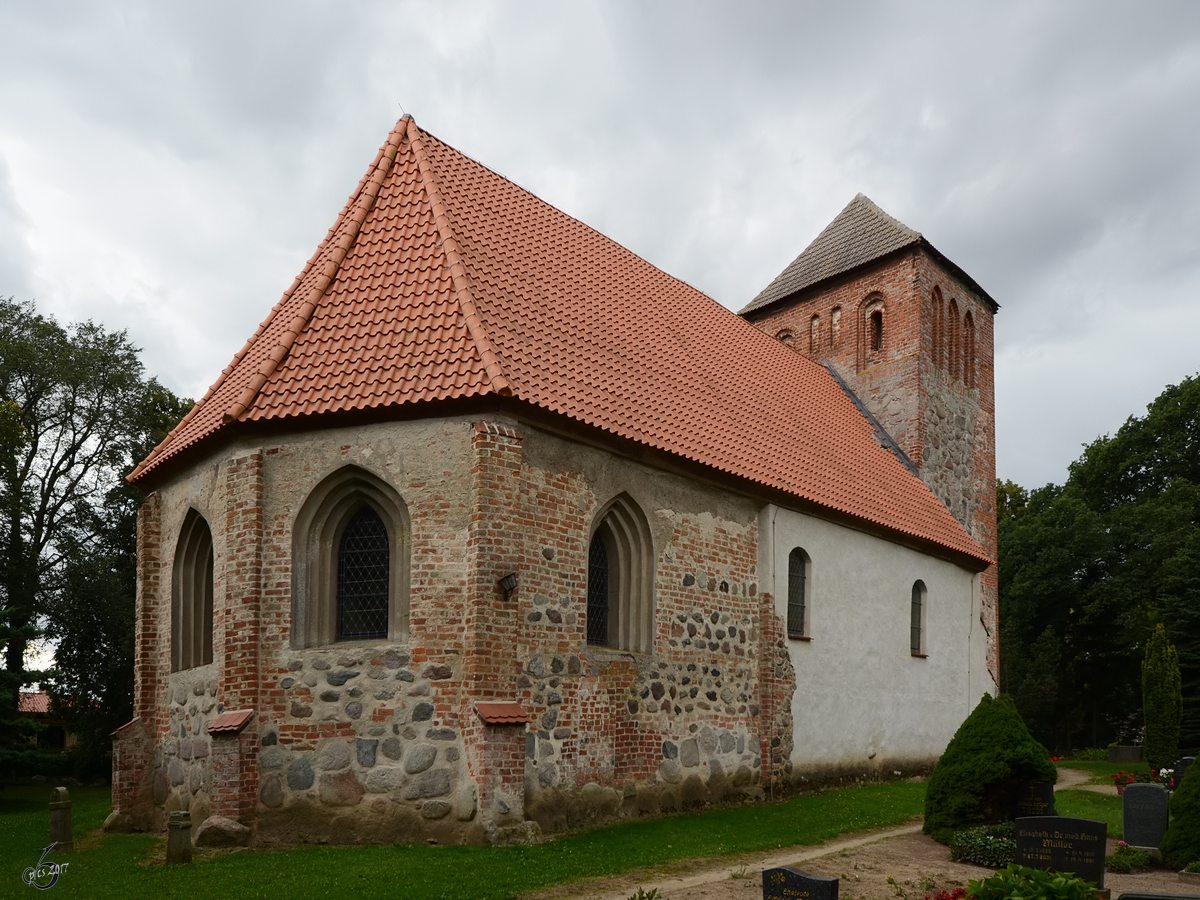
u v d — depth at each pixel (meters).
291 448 14.24
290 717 13.46
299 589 13.91
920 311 28.86
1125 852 13.56
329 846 12.83
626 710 15.34
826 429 24.42
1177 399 46.72
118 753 16.23
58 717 37.03
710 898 10.57
